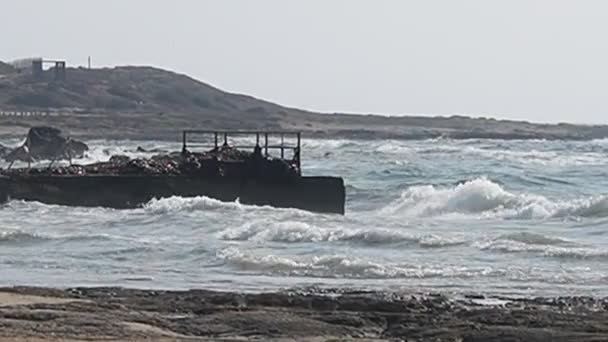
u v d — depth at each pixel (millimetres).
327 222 67625
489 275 47062
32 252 54969
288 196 78625
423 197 85188
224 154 84062
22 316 32344
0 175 78875
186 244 56906
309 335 31734
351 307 36062
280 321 32938
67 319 32125
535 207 77750
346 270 48344
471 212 81375
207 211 72375
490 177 116188
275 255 52531
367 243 57625
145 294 38625
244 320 32938
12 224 67125
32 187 78125
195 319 33031
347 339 31062
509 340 31047
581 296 40688
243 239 59719
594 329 32219
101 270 48688
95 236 59906
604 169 136250
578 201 78688
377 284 44562
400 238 57594
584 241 59094
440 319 33969
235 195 78688
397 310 35656
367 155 183750
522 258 52375
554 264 50438
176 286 43844
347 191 93875
